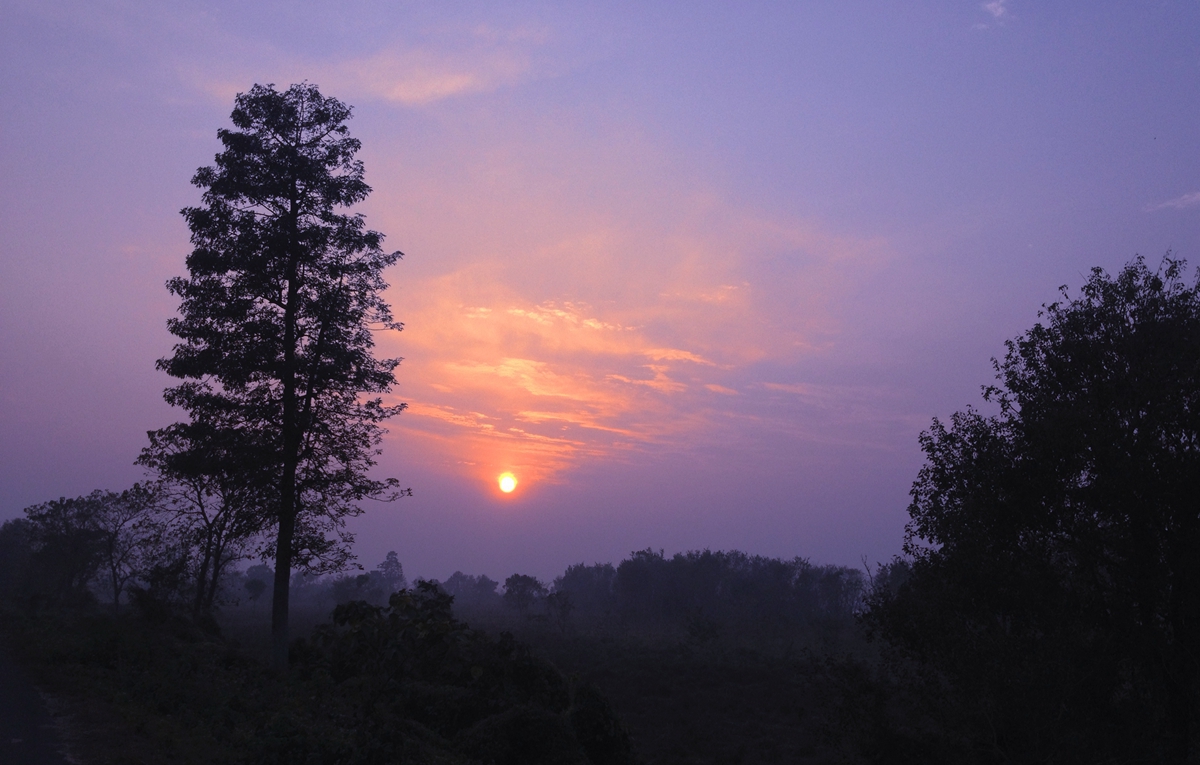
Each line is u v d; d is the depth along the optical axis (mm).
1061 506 16688
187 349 23031
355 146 25000
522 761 13883
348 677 18844
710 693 34562
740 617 74500
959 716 17125
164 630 23406
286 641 22516
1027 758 16438
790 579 91312
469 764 12695
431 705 16266
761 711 31688
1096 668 16062
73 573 52031
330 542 23891
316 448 23828
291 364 22906
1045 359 17828
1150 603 16219
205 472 23031
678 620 77688
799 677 37312
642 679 37094
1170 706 16078
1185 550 15648
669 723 29672
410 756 10938
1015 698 16266
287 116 24359
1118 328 17281
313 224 24109
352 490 24047
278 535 23281
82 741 9547
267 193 23938
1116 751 15758
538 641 52156
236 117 24203
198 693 12773
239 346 23047
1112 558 16984
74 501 52375
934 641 18031
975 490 17484
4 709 10734
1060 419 16188
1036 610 17078
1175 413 15539
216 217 23328
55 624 20516
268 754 9852
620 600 104000
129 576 47562
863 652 44531
